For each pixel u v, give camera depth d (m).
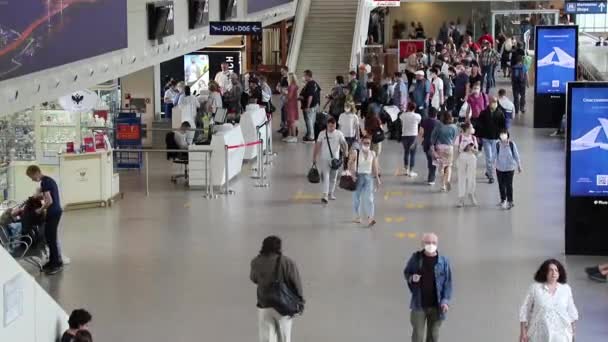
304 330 11.45
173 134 20.02
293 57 31.56
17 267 8.97
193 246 15.00
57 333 9.95
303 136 25.89
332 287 12.98
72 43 12.70
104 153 17.56
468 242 15.17
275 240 10.15
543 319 9.62
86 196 17.50
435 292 9.96
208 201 18.14
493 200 18.06
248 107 22.53
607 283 13.09
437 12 44.00
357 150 16.19
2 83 10.48
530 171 20.70
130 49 15.53
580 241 14.41
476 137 19.75
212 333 11.38
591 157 14.18
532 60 37.22
